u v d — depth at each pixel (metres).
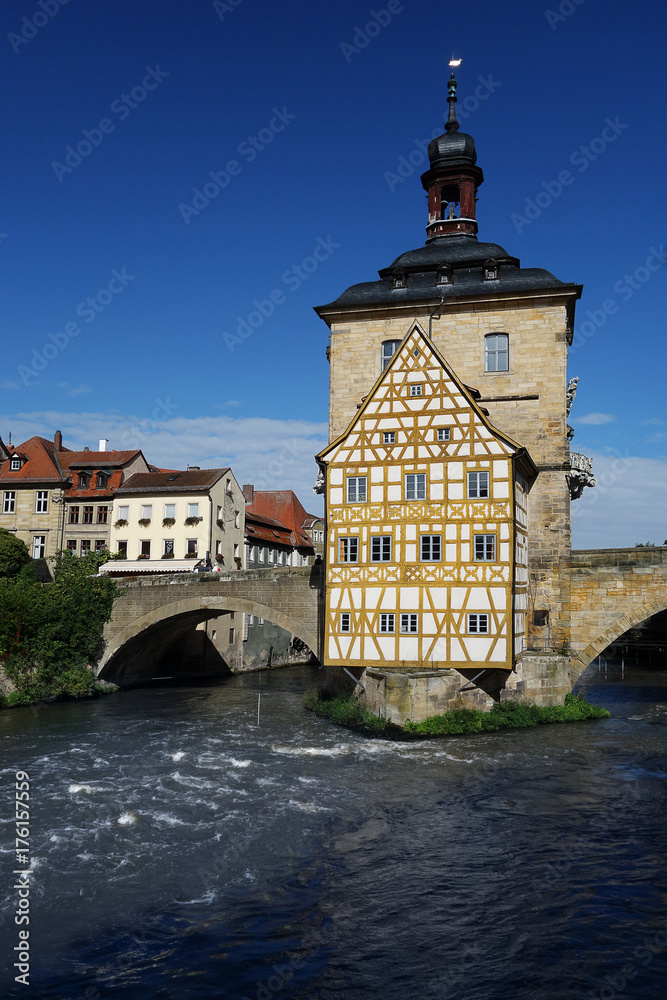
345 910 13.03
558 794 19.64
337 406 36.59
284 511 71.81
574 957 11.49
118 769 22.34
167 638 43.91
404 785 20.47
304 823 17.39
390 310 36.16
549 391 33.81
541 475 33.31
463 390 28.34
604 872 14.62
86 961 11.31
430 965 11.26
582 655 31.33
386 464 29.06
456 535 27.94
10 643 34.09
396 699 26.67
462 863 15.08
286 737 27.03
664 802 18.94
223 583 36.56
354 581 29.02
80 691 36.41
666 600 30.31
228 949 11.70
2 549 41.31
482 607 27.41
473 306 35.09
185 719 31.20
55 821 17.45
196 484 49.00
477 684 28.61
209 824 17.28
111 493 49.38
